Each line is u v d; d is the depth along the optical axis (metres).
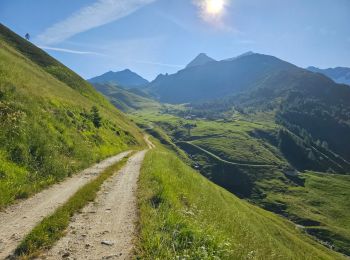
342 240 109.12
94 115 54.34
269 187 171.75
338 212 144.88
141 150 64.44
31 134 24.72
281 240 45.69
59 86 71.06
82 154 32.53
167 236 11.58
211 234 12.67
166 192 18.58
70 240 11.52
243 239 18.20
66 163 26.83
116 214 15.26
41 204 16.45
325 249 80.62
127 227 13.32
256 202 150.75
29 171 21.19
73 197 17.64
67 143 30.91
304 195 163.12
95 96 113.62
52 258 9.93
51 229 12.09
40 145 24.62
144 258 10.10
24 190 17.80
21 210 15.16
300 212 137.38
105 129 58.47
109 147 47.16
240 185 173.25
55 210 15.20
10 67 42.34
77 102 56.47
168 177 25.78
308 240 82.81
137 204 17.23
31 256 9.89
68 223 13.39
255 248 17.67
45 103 36.31
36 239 10.95
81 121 45.16
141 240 11.53
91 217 14.56
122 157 42.94
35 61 108.94
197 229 12.27
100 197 18.73
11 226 12.82
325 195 169.00
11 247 10.66
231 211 30.67
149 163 34.97
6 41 112.38
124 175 27.86
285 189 170.25
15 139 22.44
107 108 111.12
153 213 14.59
